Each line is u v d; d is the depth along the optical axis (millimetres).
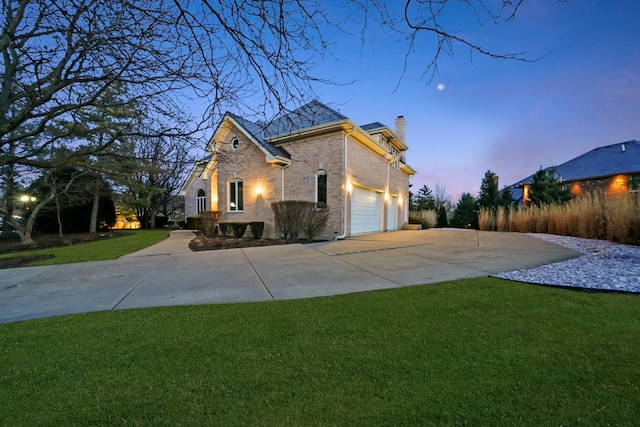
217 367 2404
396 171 19781
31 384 2221
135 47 3033
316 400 1956
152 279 5734
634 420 1725
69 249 10602
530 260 6562
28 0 3006
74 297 4633
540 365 2318
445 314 3434
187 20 2791
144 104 3732
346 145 12141
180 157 4426
